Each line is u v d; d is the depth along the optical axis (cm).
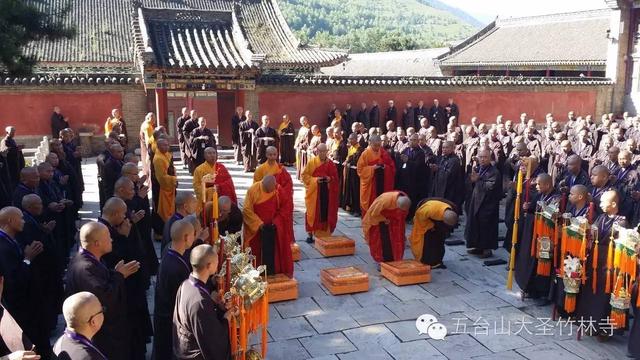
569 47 4091
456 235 1377
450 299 995
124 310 641
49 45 3784
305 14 18175
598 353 809
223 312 588
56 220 1019
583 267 827
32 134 2353
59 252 910
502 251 1261
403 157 1466
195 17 2602
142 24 2425
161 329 655
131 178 982
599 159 1559
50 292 806
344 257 1208
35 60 1368
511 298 1001
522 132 1908
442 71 4719
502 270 1142
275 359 789
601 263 812
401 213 1090
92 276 593
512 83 3081
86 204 1612
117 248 726
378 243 1101
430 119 2842
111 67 3772
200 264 558
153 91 2464
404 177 1466
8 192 1253
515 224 1008
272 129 2136
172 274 643
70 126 2402
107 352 613
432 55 5159
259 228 988
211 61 2359
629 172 1172
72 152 1470
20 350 484
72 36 1424
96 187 1844
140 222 988
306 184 1248
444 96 2969
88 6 4216
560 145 1598
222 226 938
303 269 1135
